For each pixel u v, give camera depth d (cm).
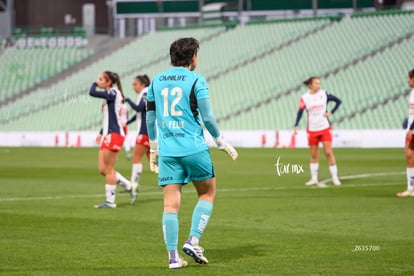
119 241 3394
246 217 4203
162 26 18400
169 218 2773
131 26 18675
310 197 5272
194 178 2833
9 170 8081
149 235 3572
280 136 12744
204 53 16600
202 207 2833
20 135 14725
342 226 3828
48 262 2881
